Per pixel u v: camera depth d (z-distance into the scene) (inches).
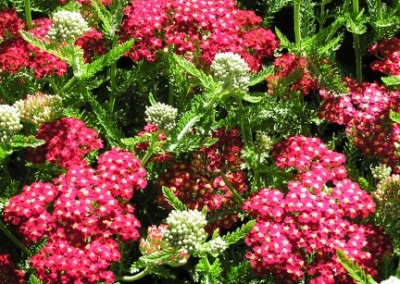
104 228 20.4
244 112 23.6
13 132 21.5
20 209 20.4
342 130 26.3
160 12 23.5
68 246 20.1
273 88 23.8
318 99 25.8
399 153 22.7
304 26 24.9
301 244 20.8
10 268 21.3
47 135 21.8
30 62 23.0
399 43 24.6
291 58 23.7
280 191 22.7
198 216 20.2
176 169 22.9
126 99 26.0
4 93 23.9
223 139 23.0
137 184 21.2
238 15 24.4
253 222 20.5
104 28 23.7
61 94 23.8
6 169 22.6
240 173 23.2
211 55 23.1
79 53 21.9
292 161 22.2
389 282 19.5
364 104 23.3
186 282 23.0
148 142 23.2
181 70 23.7
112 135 22.7
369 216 22.3
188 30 23.3
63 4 24.9
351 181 22.6
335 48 25.2
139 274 21.4
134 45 23.4
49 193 20.7
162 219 24.0
